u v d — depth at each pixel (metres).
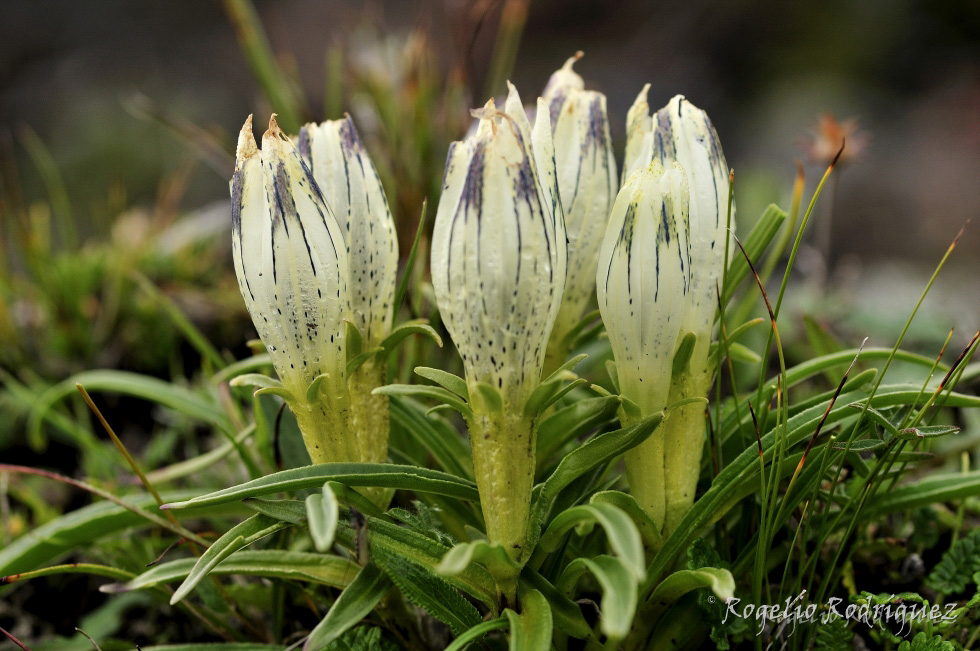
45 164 0.48
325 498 0.24
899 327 0.38
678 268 0.25
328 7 1.25
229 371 0.29
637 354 0.26
